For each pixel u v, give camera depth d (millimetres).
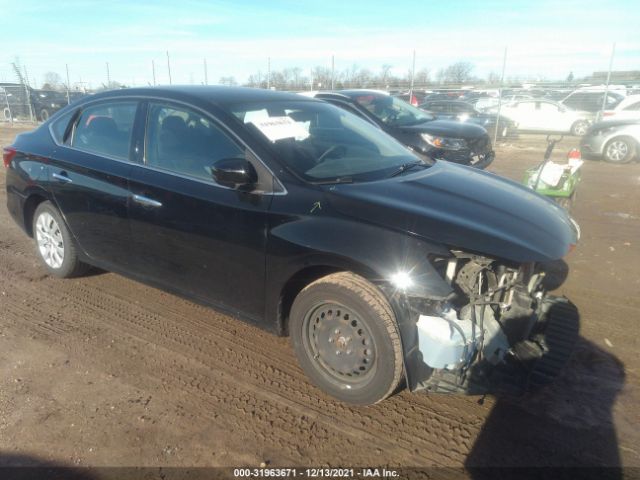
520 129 19906
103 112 4164
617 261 5227
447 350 2629
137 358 3480
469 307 2768
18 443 2697
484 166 8289
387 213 2869
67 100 23516
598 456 2602
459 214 2953
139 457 2607
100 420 2873
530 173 6082
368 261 2725
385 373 2766
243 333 3818
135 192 3717
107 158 3986
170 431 2791
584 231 6258
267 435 2764
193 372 3326
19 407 2980
